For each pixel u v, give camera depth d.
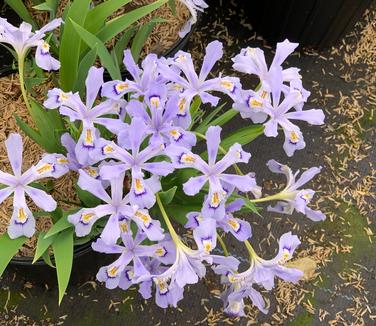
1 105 0.43
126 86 0.32
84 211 0.30
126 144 0.30
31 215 0.30
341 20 0.57
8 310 0.48
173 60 0.32
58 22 0.32
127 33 0.44
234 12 0.63
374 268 0.53
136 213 0.30
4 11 0.55
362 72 0.62
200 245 0.29
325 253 0.53
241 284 0.33
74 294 0.49
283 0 0.56
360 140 0.59
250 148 0.57
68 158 0.32
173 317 0.50
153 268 0.33
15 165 0.30
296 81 0.33
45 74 0.45
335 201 0.56
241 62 0.32
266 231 0.53
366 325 0.51
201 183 0.30
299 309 0.51
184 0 0.42
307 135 0.58
